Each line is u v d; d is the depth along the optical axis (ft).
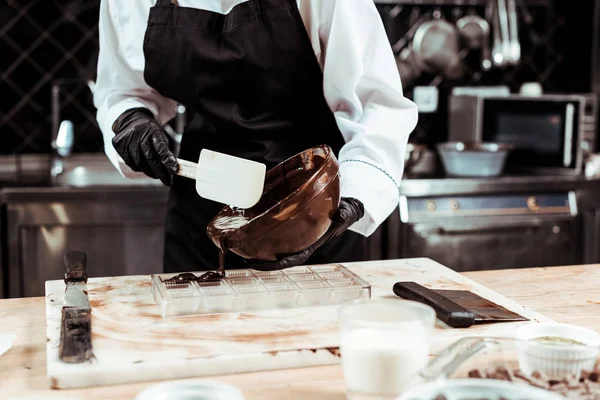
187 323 3.55
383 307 2.90
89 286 4.17
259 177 3.61
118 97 5.18
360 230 4.55
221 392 2.47
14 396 2.91
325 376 3.14
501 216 8.87
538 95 9.66
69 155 9.48
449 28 10.17
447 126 10.66
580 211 9.14
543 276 4.73
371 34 4.55
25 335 3.63
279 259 3.72
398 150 4.53
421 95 10.53
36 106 9.58
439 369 2.70
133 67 5.00
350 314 2.83
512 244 8.91
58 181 9.17
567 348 2.80
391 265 4.73
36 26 9.47
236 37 4.62
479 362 2.81
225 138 4.91
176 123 9.28
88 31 9.60
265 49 4.62
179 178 5.12
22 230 7.95
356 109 4.69
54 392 2.95
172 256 5.19
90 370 3.00
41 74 9.55
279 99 4.76
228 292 3.78
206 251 5.08
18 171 9.58
